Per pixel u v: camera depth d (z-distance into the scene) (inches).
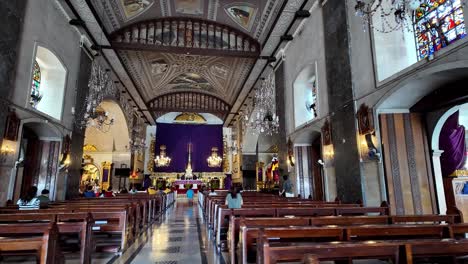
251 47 535.5
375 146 273.3
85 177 782.5
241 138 895.7
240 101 796.0
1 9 263.9
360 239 135.0
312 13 406.3
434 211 263.4
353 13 316.8
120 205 265.6
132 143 836.0
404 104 272.2
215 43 516.7
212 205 304.2
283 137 504.4
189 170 1010.1
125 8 437.7
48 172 375.9
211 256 200.5
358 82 305.4
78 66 434.3
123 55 546.3
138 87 711.7
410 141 273.7
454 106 253.1
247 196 448.5
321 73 381.1
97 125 595.2
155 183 1023.6
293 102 462.3
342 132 327.9
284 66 511.5
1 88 267.6
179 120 1111.6
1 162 273.6
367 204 283.4
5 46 271.1
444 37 235.9
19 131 297.9
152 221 376.5
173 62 660.1
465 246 93.7
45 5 339.0
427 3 257.4
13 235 171.6
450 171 285.0
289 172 471.8
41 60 370.0
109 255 201.6
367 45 292.2
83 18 402.0
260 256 91.4
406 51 277.6
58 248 118.8
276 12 425.1
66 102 397.4
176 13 484.1
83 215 183.8
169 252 211.0
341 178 327.0
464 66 192.5
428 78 226.8
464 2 195.0
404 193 265.4
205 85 831.1
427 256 95.0
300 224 152.1
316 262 69.7
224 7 462.6
